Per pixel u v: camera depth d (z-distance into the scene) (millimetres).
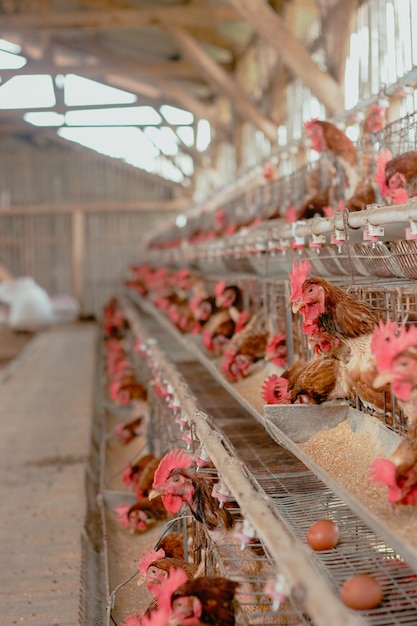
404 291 2301
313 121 3969
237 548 2502
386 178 2947
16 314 19297
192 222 12375
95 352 14078
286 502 2680
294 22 9148
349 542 2334
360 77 7109
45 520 4883
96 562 4277
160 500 4469
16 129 19078
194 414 2971
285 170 8828
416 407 1865
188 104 15086
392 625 1891
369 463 2334
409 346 1795
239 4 7512
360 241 2723
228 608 2023
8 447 7004
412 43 5801
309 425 2705
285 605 2199
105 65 13883
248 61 12555
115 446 7035
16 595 3736
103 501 5312
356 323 2383
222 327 4746
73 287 20734
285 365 3666
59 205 20500
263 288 4391
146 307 10930
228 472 2201
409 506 1858
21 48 15984
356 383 2451
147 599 3580
